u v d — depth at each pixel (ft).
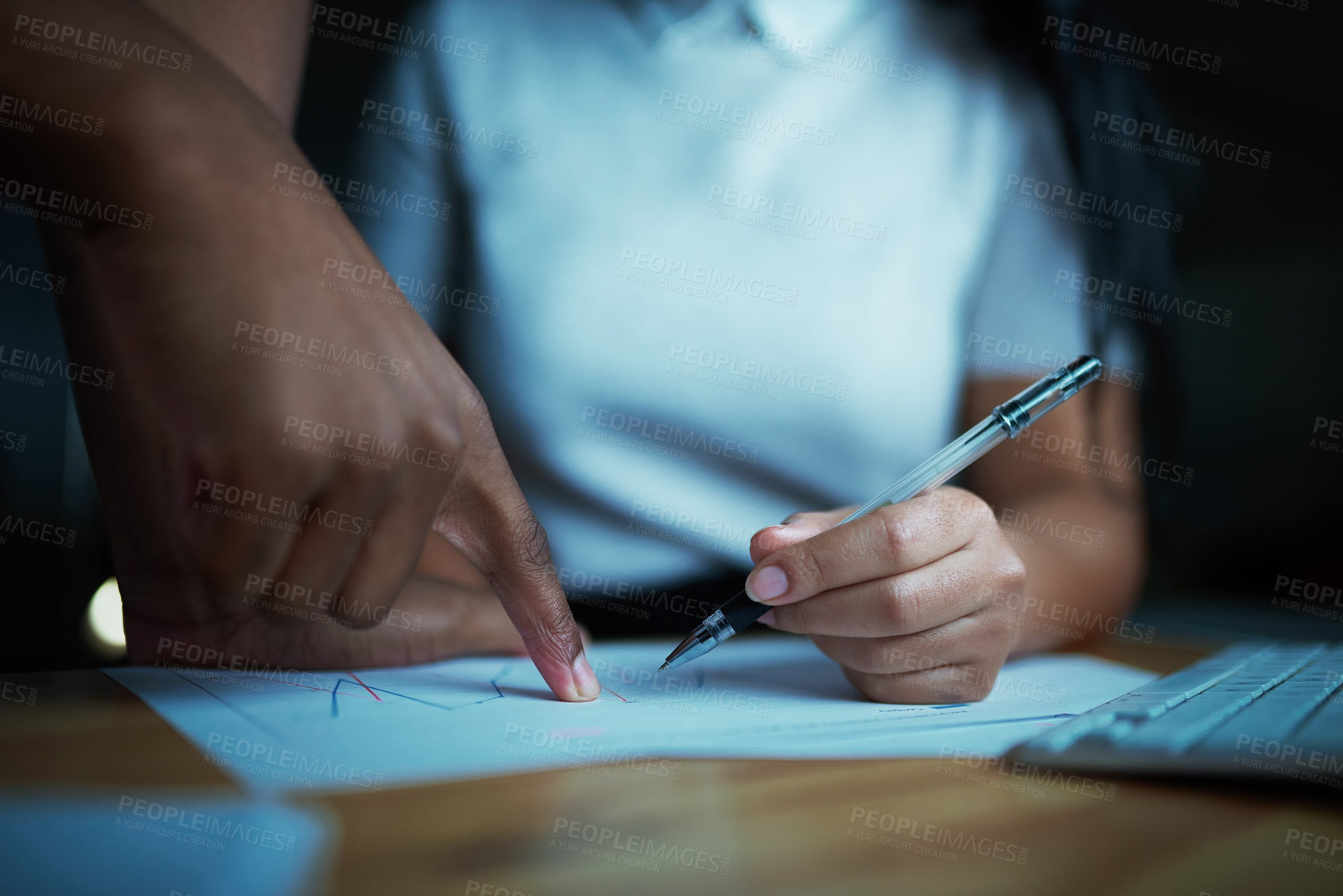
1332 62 4.77
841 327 3.48
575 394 3.30
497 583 1.64
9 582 3.13
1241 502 4.92
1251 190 4.97
